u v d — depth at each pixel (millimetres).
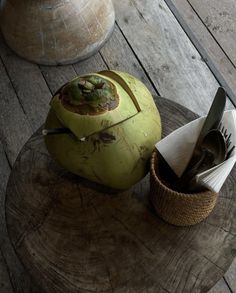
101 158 794
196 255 849
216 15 1683
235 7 1696
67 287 831
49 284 836
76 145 790
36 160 952
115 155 790
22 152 965
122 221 885
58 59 1517
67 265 850
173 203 787
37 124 1453
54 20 1418
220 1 1711
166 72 1525
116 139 778
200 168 770
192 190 777
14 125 1454
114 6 1662
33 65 1554
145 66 1539
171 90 1492
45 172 939
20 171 943
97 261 851
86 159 802
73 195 914
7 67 1555
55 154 825
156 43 1580
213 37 1639
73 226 885
